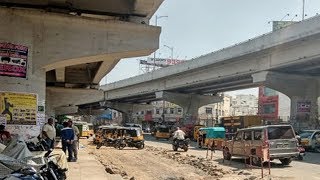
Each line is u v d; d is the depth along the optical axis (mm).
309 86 47000
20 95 16156
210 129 36000
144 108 106500
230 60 48156
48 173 7918
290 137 21219
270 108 81875
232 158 26406
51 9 17312
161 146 41406
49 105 46500
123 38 17766
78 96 50156
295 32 36312
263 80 44062
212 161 24344
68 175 14711
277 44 38625
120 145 34844
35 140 16391
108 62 30078
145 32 18016
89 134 58656
